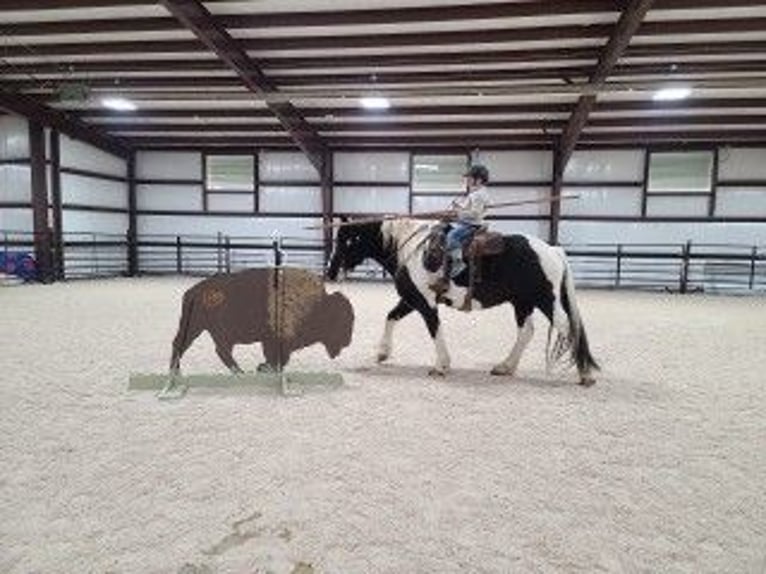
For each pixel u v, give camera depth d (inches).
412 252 144.5
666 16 251.8
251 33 280.8
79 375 138.7
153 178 500.1
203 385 129.8
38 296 314.5
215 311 130.0
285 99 335.0
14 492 75.7
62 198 426.3
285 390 125.0
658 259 440.8
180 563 60.4
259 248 494.0
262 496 75.9
